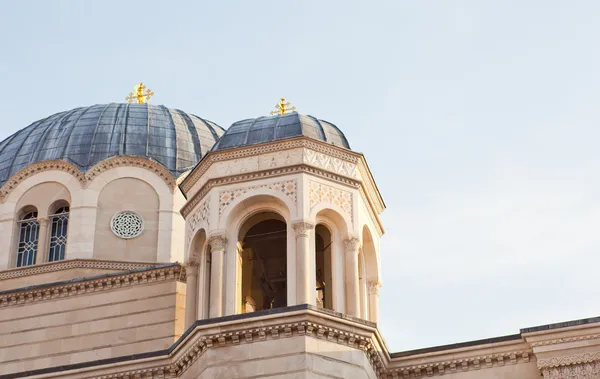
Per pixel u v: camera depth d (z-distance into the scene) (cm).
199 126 7006
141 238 6259
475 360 4672
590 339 4525
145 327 5350
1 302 5591
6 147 6806
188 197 5103
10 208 6341
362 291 4978
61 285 5544
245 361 4425
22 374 4781
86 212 6259
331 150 4947
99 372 4719
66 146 6569
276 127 5047
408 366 4728
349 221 4862
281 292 5225
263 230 5091
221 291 4703
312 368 4366
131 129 6706
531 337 4588
